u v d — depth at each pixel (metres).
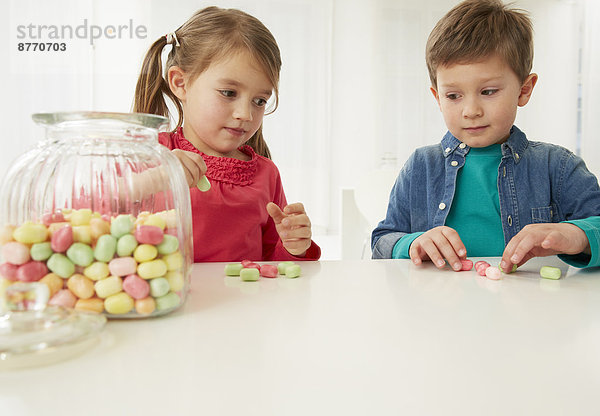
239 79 0.99
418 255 0.78
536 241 0.71
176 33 1.13
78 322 0.38
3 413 0.27
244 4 3.84
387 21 4.09
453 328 0.44
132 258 0.44
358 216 2.77
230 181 1.10
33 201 0.47
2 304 0.41
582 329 0.44
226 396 0.29
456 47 0.98
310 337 0.41
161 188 0.48
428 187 1.20
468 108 1.00
